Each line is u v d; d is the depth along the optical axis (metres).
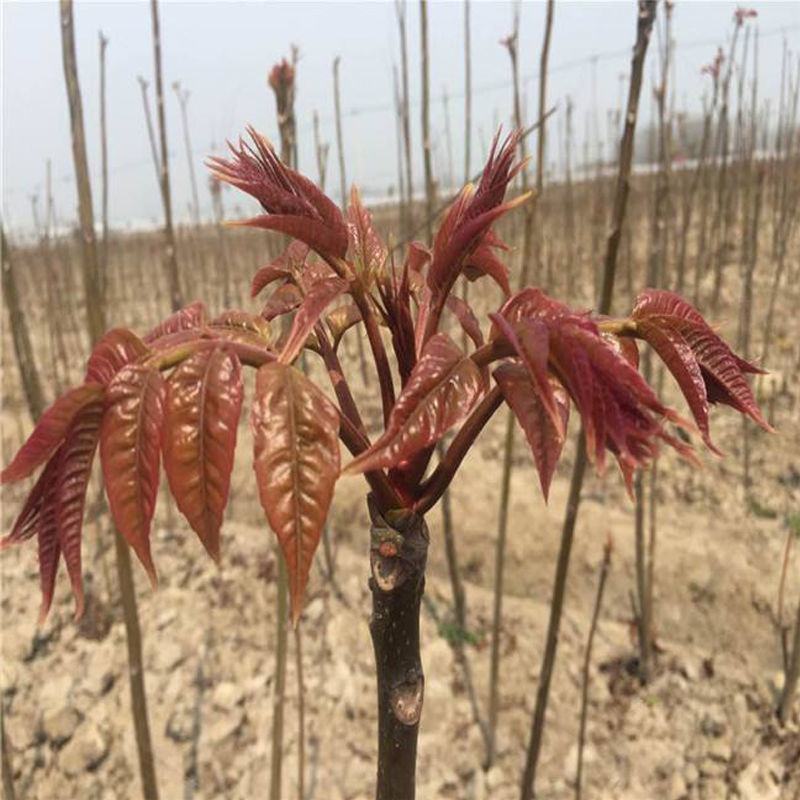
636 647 3.13
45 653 3.16
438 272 0.81
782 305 5.52
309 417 0.64
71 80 1.66
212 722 2.88
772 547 3.45
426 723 2.88
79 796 2.70
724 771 2.68
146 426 0.64
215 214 5.87
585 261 7.36
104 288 3.14
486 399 0.78
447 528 2.97
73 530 0.65
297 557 0.62
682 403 4.22
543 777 2.70
